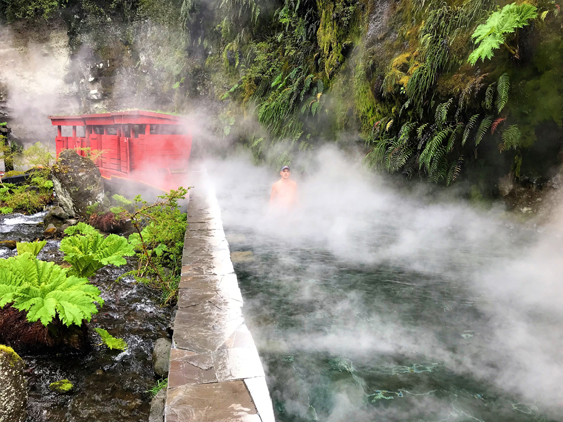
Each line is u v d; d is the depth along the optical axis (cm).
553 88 545
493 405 222
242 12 1404
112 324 377
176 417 176
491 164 674
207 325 272
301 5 1145
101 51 2092
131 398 270
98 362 311
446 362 264
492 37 537
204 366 220
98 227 695
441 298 374
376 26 847
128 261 552
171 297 433
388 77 779
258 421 176
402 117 779
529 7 503
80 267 381
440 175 671
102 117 886
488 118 596
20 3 2017
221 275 373
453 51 658
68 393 271
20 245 382
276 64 1274
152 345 344
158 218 544
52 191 1032
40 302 284
